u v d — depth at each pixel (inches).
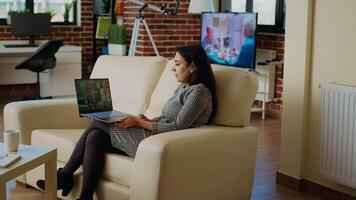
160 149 108.3
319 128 140.9
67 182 125.9
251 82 125.9
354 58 131.4
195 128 120.4
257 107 260.7
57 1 312.0
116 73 150.6
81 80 131.6
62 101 150.0
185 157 112.7
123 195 117.1
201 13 265.3
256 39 242.4
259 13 265.0
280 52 250.5
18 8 301.7
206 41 263.1
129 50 255.1
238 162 126.4
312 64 142.3
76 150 126.0
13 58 292.7
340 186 138.6
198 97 120.3
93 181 121.2
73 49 284.2
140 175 111.7
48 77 287.6
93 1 315.9
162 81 140.9
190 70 124.0
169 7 265.1
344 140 132.9
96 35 312.5
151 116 138.1
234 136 123.6
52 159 114.8
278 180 152.9
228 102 124.6
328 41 137.6
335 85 133.6
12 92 301.3
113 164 120.5
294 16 143.6
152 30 262.2
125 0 271.6
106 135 124.4
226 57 252.1
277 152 187.6
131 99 144.9
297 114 145.6
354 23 130.8
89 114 127.5
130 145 121.6
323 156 139.0
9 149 110.3
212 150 118.6
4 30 296.7
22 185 146.9
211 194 121.2
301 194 144.9
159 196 109.9
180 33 270.7
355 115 129.4
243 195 130.8
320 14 138.9
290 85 146.7
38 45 286.5
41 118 144.3
